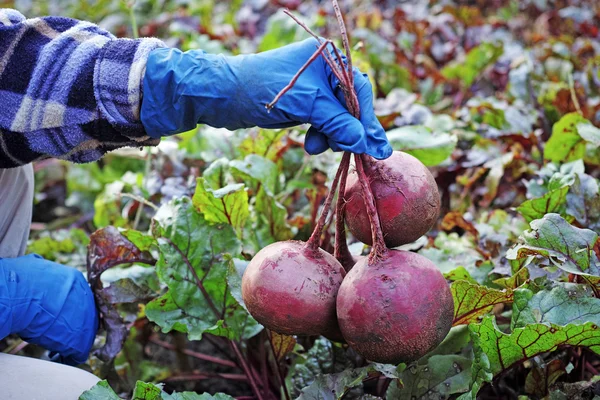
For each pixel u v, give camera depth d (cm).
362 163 125
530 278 150
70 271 160
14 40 134
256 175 183
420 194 123
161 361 233
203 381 217
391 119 231
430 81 297
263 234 188
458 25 355
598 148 214
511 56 306
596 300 133
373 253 121
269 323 126
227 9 427
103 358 164
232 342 167
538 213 170
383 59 297
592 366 169
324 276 124
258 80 131
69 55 135
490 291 141
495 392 164
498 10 410
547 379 149
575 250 140
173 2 407
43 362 145
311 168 219
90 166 286
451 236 185
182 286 165
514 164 225
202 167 229
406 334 117
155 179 223
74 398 140
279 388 180
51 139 135
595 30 339
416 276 118
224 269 166
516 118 240
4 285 146
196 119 138
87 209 284
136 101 134
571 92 246
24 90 133
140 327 196
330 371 158
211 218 172
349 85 122
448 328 123
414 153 188
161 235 166
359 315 118
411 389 146
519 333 129
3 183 158
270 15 393
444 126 226
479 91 305
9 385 138
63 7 420
